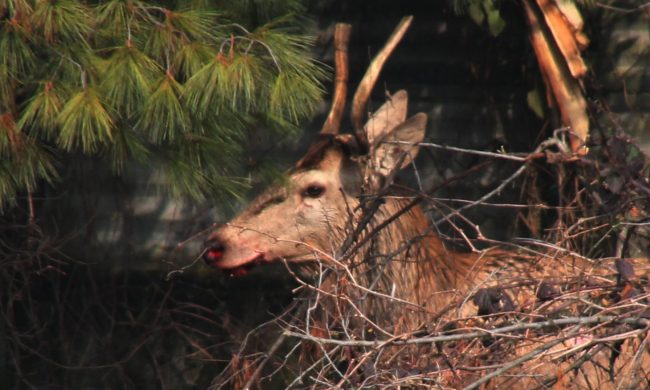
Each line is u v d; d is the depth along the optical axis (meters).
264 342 12.02
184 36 8.63
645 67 12.73
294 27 10.47
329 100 13.30
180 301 13.23
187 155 8.89
